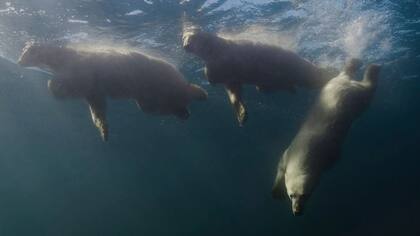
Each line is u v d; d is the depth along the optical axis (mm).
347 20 13031
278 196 5270
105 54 6004
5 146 35812
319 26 12828
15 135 32469
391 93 29188
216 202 82312
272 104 25609
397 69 23172
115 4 10547
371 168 69875
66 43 12016
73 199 71000
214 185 70688
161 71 6133
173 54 13555
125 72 5922
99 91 5812
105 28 11625
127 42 12367
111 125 30062
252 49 6312
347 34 13828
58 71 6070
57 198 68750
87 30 11648
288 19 12102
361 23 13688
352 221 45500
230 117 29641
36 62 6059
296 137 5414
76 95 5805
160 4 10727
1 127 29625
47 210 74500
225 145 40906
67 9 10555
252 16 11648
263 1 11102
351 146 50750
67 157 42719
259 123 32562
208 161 50156
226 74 6172
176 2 10695
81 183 59938
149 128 31781
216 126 32438
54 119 27859
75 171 51281
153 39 12516
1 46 13688
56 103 23562
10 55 14797
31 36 11938
